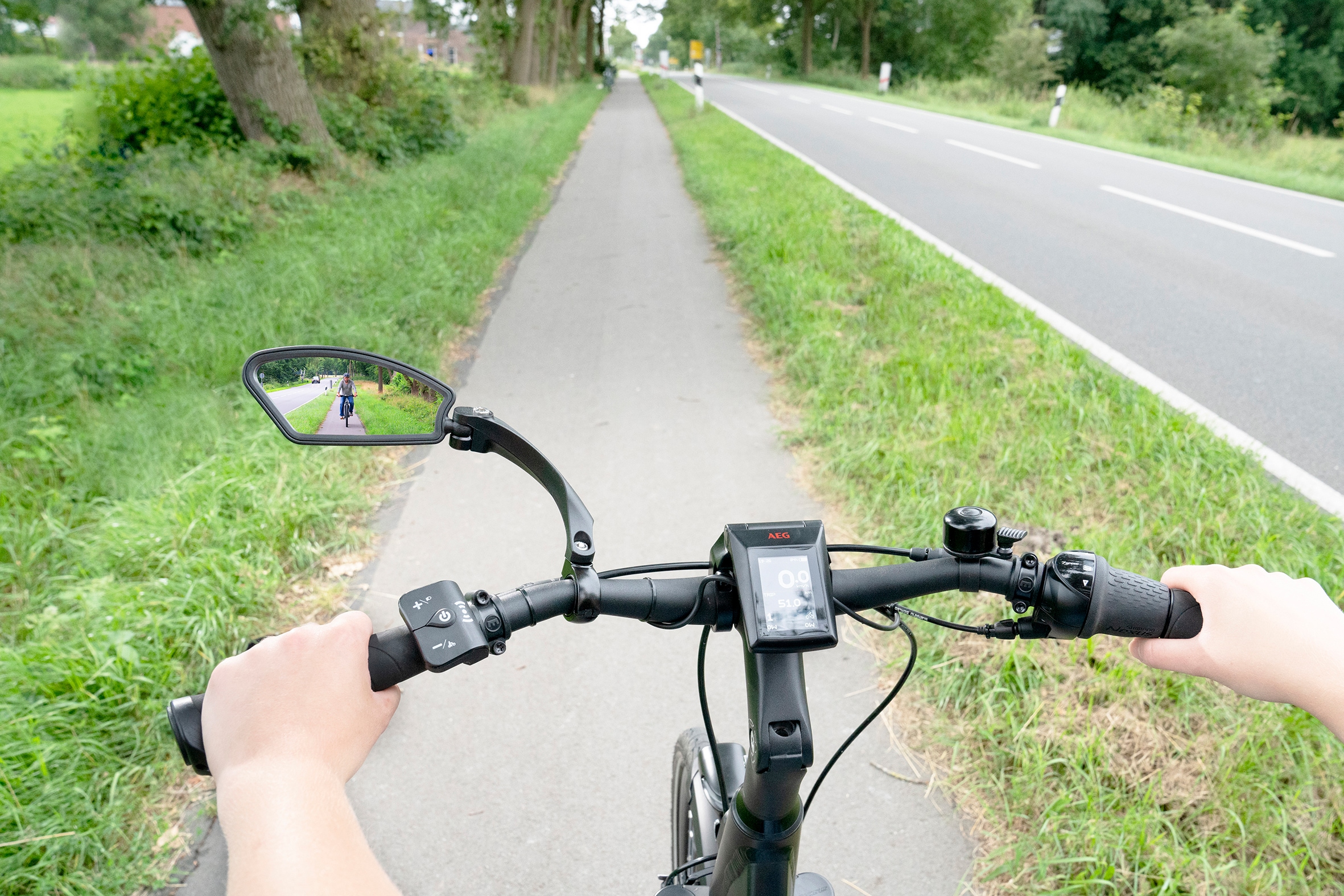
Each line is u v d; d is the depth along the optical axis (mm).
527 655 3199
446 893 2344
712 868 1645
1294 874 2156
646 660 3166
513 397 5434
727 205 10570
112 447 4535
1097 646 2914
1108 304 6918
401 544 3871
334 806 516
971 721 2734
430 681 3080
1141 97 24984
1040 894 2186
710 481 4336
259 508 3875
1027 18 37125
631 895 2316
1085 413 4535
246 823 488
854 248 8102
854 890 2271
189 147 10219
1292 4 35500
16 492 4035
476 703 2984
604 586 933
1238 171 14008
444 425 962
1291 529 3463
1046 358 5312
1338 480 4113
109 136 10602
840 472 4238
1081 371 5141
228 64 10438
